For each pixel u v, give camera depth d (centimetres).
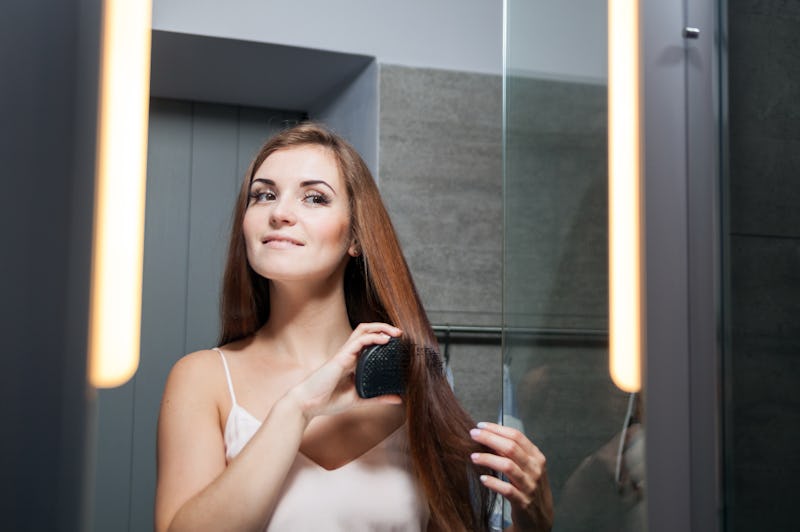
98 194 63
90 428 61
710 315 104
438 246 214
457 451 97
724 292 103
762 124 105
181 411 92
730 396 102
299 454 92
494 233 219
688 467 102
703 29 107
